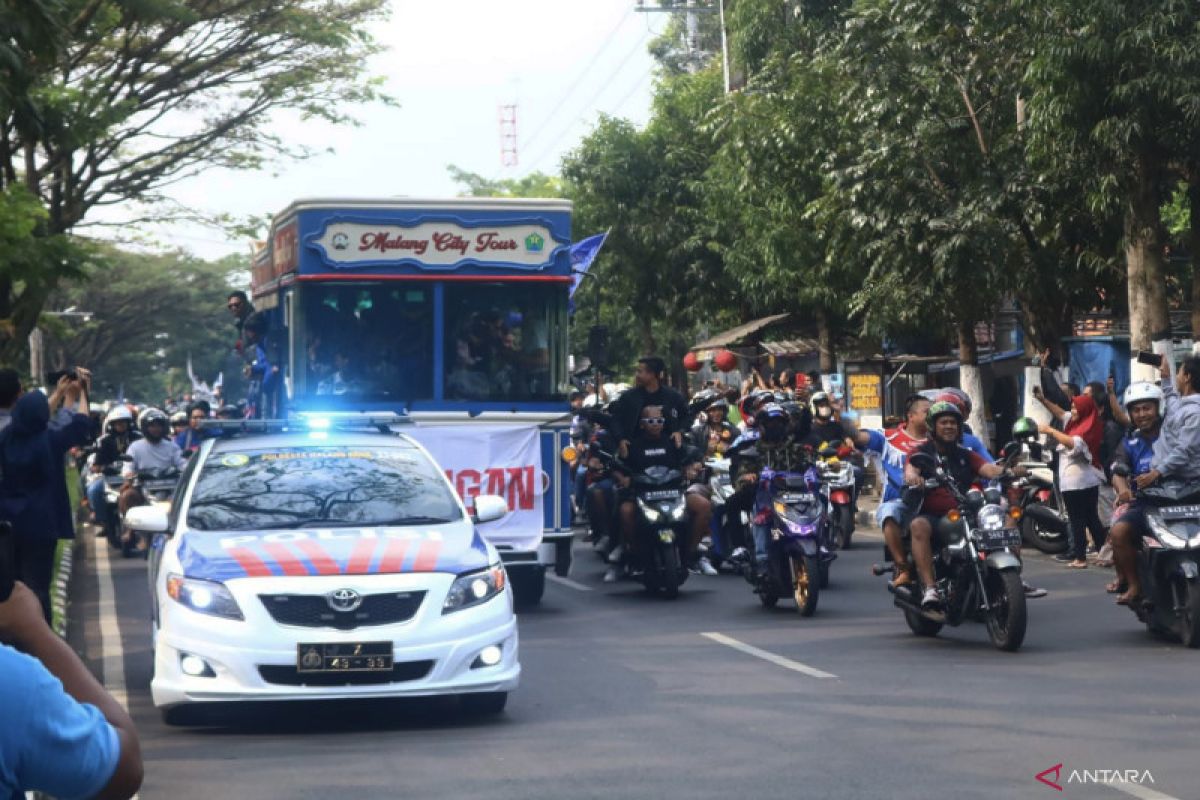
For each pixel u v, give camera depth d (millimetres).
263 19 33469
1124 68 20156
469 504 16031
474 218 16062
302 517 10516
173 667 9562
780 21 34312
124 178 34500
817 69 28469
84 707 2723
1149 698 10141
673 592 16641
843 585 17656
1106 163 21203
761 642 13250
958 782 7758
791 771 8102
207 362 109562
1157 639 13031
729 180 34250
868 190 24922
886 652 12531
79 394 12094
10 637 2816
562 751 8805
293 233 16000
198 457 11305
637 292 46750
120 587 18828
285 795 7816
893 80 24641
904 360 31312
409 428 15898
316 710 10430
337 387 15805
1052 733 8992
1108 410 19328
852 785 7738
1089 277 25938
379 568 9719
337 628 9508
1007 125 25578
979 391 27172
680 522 16484
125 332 94812
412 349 15977
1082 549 18891
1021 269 24750
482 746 9023
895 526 13039
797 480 15039
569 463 16438
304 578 9594
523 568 16219
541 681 11398
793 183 29688
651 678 11430
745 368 37844
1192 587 12352
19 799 2768
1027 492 20266
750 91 30516
